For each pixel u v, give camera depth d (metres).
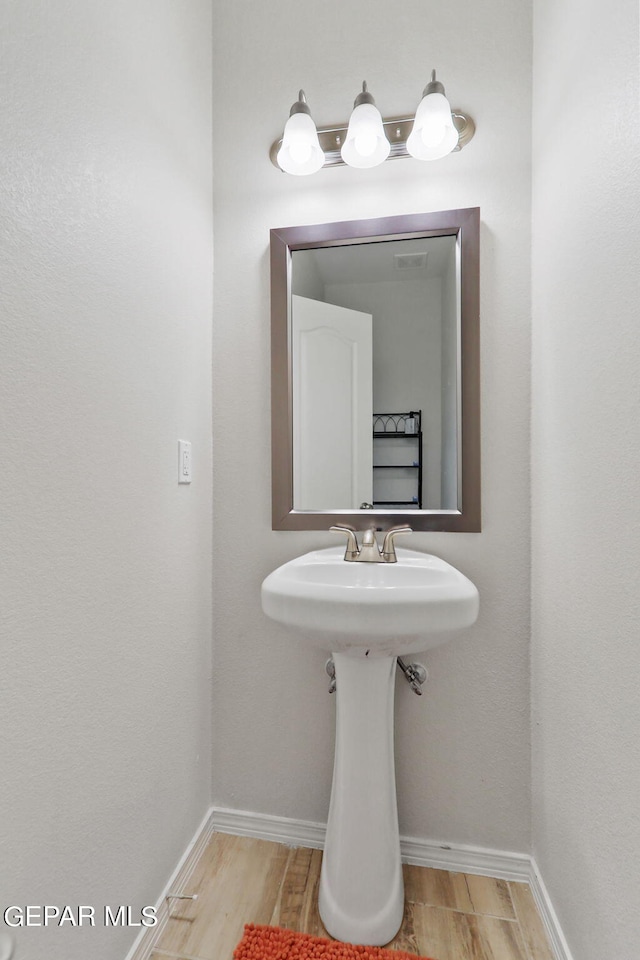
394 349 1.29
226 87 1.36
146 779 1.00
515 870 1.17
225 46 1.36
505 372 1.21
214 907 1.08
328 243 1.30
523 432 1.20
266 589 0.94
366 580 1.13
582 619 0.87
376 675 1.02
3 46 0.64
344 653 0.95
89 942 0.80
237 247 1.36
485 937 1.01
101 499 0.85
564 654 0.96
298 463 1.32
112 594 0.88
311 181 1.32
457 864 1.20
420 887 1.14
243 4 1.36
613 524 0.76
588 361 0.86
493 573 1.21
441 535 1.24
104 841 0.85
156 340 1.06
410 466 1.27
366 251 1.30
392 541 1.17
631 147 0.71
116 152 0.91
